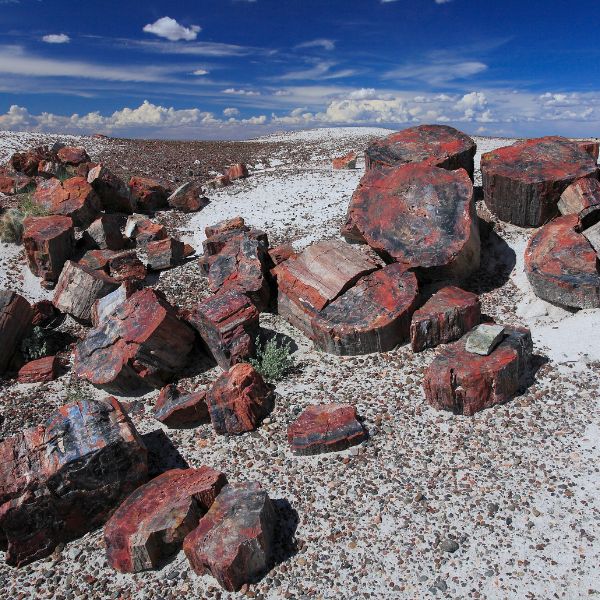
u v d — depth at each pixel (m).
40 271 3.78
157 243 3.96
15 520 2.00
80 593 1.90
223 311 2.78
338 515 2.02
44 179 4.95
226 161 8.45
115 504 2.14
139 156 8.31
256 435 2.40
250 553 1.83
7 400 2.84
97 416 2.19
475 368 2.33
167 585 1.87
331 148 9.24
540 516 1.92
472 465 2.13
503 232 3.53
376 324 2.75
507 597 1.72
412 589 1.77
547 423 2.27
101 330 2.88
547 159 3.53
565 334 2.74
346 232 3.72
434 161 3.73
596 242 3.03
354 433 2.27
